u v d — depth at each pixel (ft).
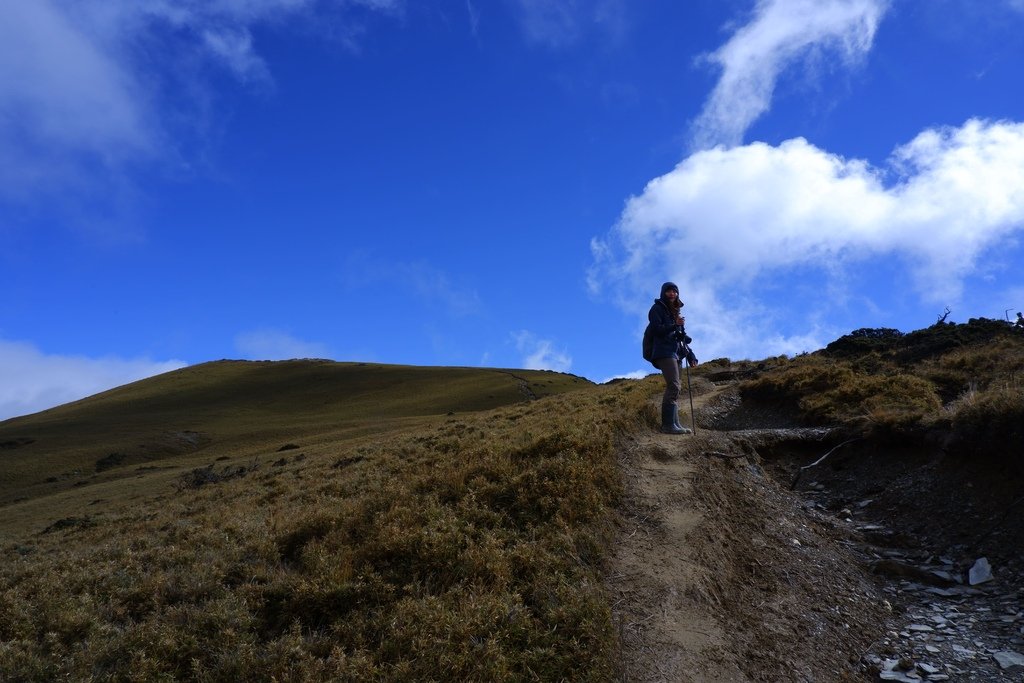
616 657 19.20
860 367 66.54
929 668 20.01
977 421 31.04
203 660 17.99
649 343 43.70
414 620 19.81
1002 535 26.96
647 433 42.32
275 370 453.58
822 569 26.78
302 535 28.66
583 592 21.62
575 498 27.89
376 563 24.08
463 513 27.61
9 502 170.71
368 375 406.82
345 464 73.97
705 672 19.16
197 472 139.54
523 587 21.97
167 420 307.99
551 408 63.77
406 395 339.57
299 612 21.02
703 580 23.97
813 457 40.32
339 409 321.73
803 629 22.29
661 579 23.66
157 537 34.58
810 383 56.65
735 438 41.29
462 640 18.74
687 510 29.07
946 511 29.96
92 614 20.22
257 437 236.63
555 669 18.16
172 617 20.27
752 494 33.32
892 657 20.95
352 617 20.43
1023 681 19.08
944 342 69.62
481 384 342.44
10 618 19.58
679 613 21.94
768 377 62.44
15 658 16.98
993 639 21.70
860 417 40.93
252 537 29.78
